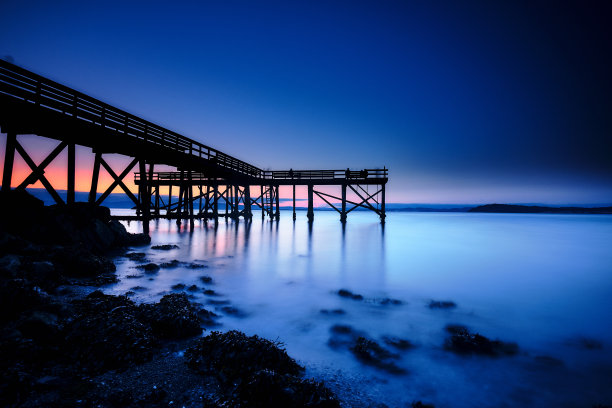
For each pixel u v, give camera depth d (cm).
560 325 592
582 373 413
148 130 1292
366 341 487
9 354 341
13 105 743
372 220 4625
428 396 353
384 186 2764
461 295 793
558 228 3391
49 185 927
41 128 897
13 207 816
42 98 829
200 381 350
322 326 564
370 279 949
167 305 527
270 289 804
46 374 334
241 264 1115
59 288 639
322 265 1152
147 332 444
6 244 697
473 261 1278
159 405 303
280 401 300
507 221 5122
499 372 411
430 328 566
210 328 525
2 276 550
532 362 442
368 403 335
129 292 692
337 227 2856
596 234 2647
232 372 360
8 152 817
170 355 411
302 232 2327
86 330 412
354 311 653
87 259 800
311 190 2936
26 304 439
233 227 2620
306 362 425
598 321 614
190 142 1639
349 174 2756
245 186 3203
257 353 384
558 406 343
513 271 1095
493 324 595
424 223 4309
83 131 959
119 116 1122
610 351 482
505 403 346
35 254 747
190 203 2180
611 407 340
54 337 395
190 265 1025
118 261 1029
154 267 937
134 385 334
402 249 1566
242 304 677
